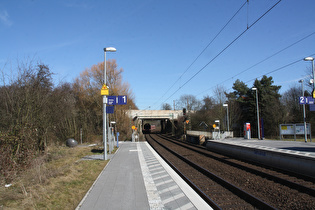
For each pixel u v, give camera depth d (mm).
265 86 43000
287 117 38719
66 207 5898
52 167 11656
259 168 11469
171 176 9203
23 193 6844
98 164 12266
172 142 32781
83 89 40312
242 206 6180
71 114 30281
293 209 5887
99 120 38250
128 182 8367
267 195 7086
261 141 27578
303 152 15211
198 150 20453
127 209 5715
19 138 11148
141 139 43438
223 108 41781
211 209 5617
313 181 8508
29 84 14531
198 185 8508
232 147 16203
